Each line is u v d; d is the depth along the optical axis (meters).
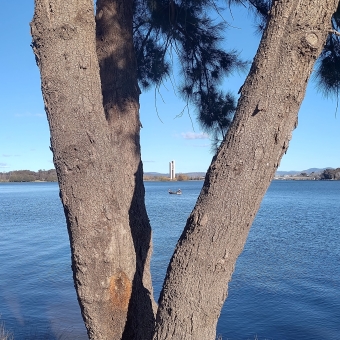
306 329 10.83
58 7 2.17
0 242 26.03
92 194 2.21
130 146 3.17
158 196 96.69
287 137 1.98
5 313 11.51
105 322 2.38
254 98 1.96
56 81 2.17
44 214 48.75
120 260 2.34
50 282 15.02
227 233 1.99
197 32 5.30
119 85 3.20
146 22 5.10
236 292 14.09
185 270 2.04
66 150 2.18
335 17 4.00
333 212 51.84
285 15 1.92
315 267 18.27
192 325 2.05
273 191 129.50
